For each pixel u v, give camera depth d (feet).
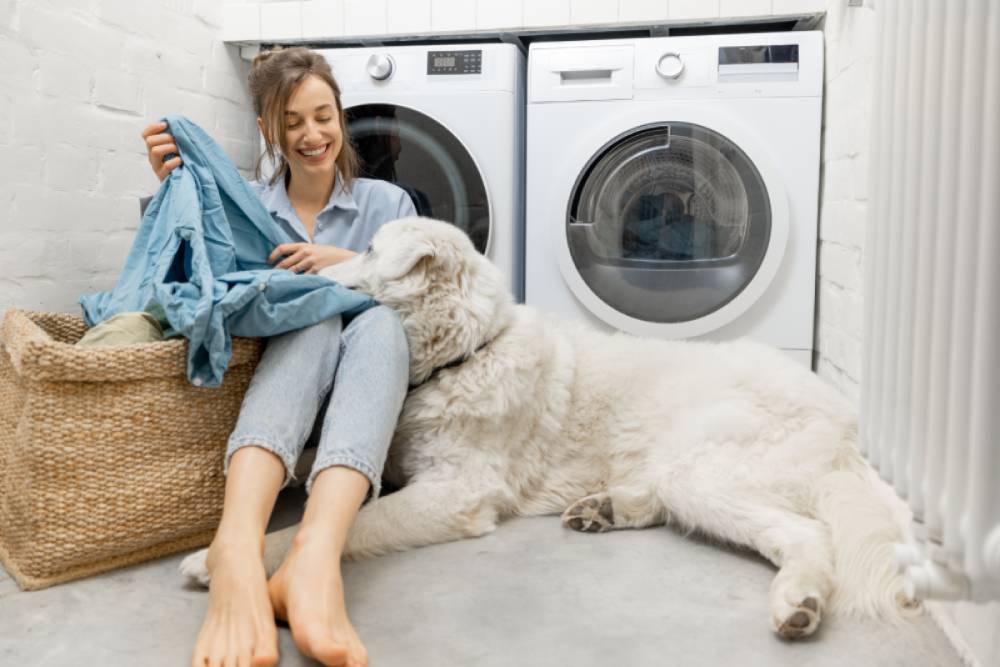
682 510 4.95
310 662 3.59
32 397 4.23
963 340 2.51
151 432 4.58
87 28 6.85
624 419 5.50
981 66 2.43
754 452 4.88
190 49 8.45
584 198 8.20
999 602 3.36
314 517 4.03
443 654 3.69
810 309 7.97
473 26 8.61
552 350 5.74
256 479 4.15
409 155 8.60
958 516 2.56
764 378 5.20
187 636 3.84
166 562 4.74
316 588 3.64
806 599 3.83
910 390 3.10
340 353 4.95
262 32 8.99
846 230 6.81
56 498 4.31
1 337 5.02
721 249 8.02
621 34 9.18
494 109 8.34
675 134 7.96
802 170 7.83
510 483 5.49
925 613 4.16
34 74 6.24
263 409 4.39
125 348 4.39
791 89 7.77
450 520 5.03
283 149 6.73
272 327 4.67
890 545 4.07
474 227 8.52
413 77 8.48
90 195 6.94
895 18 3.42
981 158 2.44
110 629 3.90
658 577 4.57
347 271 5.47
